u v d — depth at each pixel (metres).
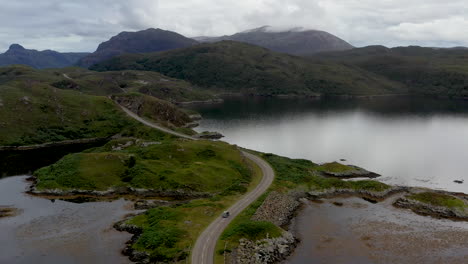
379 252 68.69
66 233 73.69
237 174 106.38
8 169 121.50
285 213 84.81
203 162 112.25
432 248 70.69
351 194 100.31
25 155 143.38
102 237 71.81
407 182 115.19
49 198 92.50
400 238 74.69
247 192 92.69
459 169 130.75
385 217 85.50
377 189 100.44
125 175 102.12
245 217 76.12
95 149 137.38
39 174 106.81
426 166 134.62
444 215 86.50
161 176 99.19
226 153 121.69
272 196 90.06
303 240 72.75
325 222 82.19
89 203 89.62
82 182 97.19
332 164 124.81
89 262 62.59
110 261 62.72
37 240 70.75
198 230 69.75
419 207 90.88
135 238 70.94
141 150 119.50
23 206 87.69
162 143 127.62
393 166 134.62
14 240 70.81
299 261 64.25
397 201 94.94
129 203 89.94
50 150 153.38
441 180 117.62
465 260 66.50
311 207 91.25
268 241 66.69
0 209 85.69
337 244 71.44
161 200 91.62
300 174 110.56
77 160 106.50
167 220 74.31
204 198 91.25
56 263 62.62
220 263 58.03
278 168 115.56
